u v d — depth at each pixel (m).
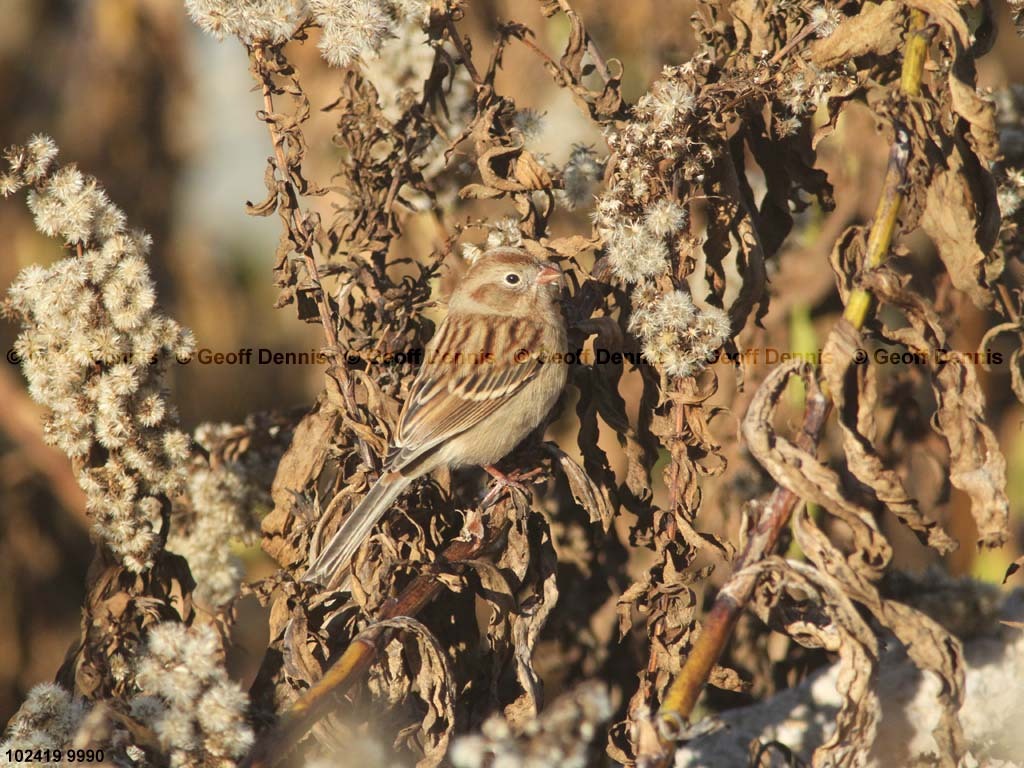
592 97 7.34
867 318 5.95
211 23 6.46
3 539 10.30
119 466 6.70
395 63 7.96
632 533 7.07
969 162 6.00
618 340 6.96
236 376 11.30
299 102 6.77
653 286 6.54
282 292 7.00
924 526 5.49
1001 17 10.70
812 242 8.56
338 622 6.80
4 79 11.18
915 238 8.74
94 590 6.84
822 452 8.67
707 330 6.36
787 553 8.48
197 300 11.30
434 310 9.06
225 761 5.72
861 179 8.45
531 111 8.03
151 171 11.53
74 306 6.56
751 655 8.46
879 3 6.32
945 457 8.66
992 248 6.10
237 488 7.98
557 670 8.34
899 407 8.66
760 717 7.61
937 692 5.54
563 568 8.48
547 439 9.48
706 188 6.91
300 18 6.76
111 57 11.33
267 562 9.91
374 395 7.07
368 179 8.09
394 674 6.56
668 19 9.02
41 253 10.84
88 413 6.62
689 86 6.63
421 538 7.01
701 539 6.43
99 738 5.90
